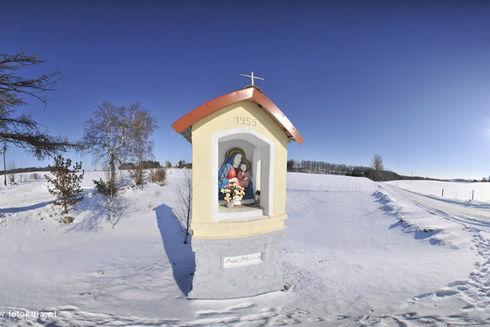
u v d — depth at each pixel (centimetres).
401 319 506
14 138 1287
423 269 858
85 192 2022
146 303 657
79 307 638
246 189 804
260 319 554
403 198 2236
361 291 714
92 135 2667
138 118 2891
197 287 663
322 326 502
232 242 669
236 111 671
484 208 2431
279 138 727
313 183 2969
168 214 1766
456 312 532
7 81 1184
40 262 959
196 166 643
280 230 725
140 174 2600
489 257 909
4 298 682
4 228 1259
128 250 1152
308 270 891
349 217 1808
